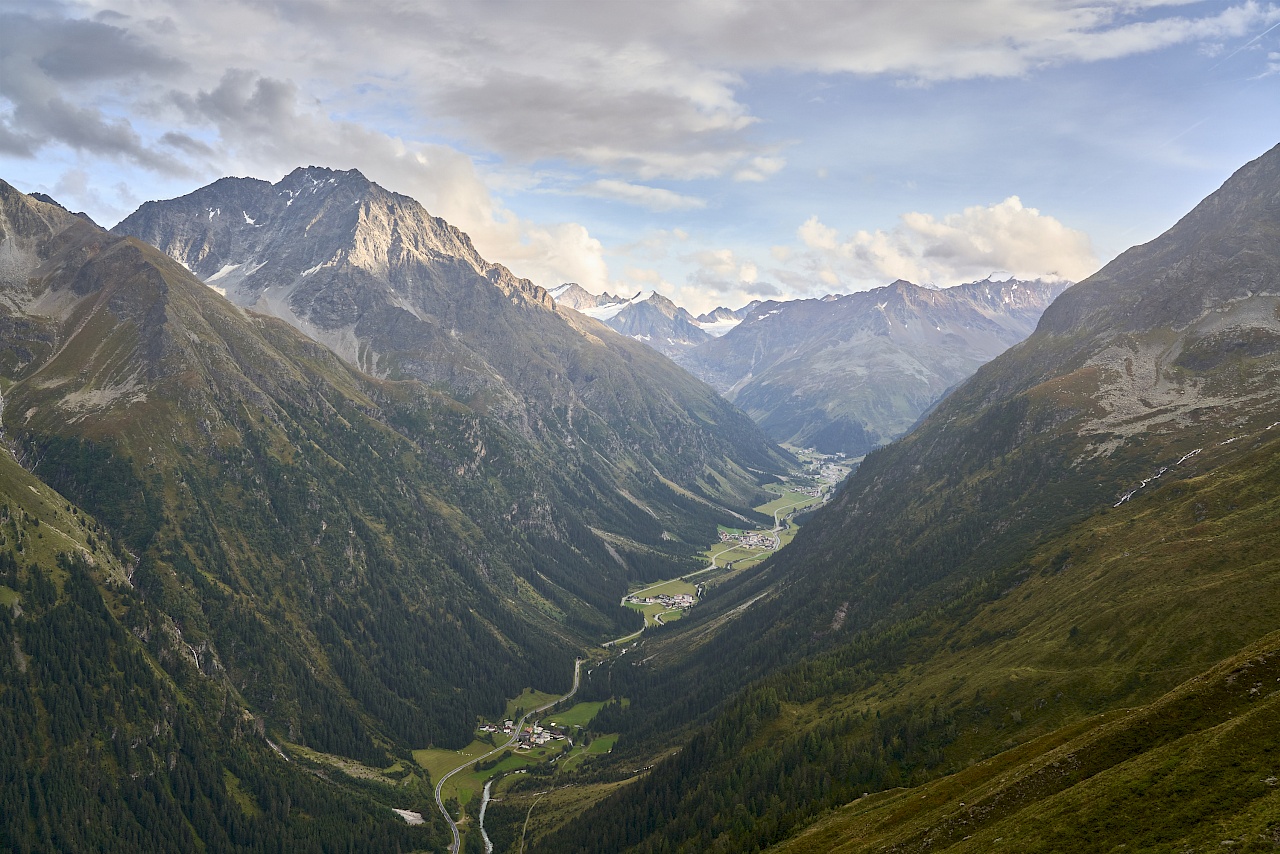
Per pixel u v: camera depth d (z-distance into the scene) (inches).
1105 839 3742.6
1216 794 3631.9
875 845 5128.0
